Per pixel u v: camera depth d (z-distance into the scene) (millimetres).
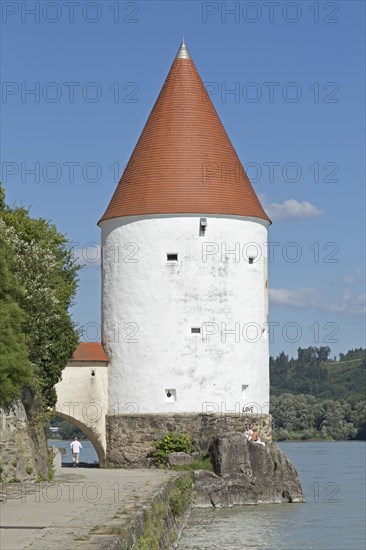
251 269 52281
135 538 23312
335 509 48906
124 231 52375
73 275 49375
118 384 52281
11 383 33406
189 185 51625
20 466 35125
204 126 52844
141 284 51750
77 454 53375
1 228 39531
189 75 53719
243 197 52406
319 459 107312
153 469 48188
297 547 36125
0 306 34531
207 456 49000
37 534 21625
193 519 41656
